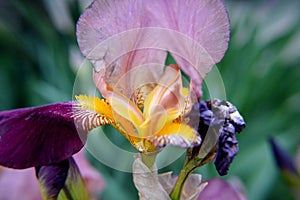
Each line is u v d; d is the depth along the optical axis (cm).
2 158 36
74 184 39
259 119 72
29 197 50
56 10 72
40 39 81
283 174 53
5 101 80
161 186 37
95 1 37
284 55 89
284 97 79
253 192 60
